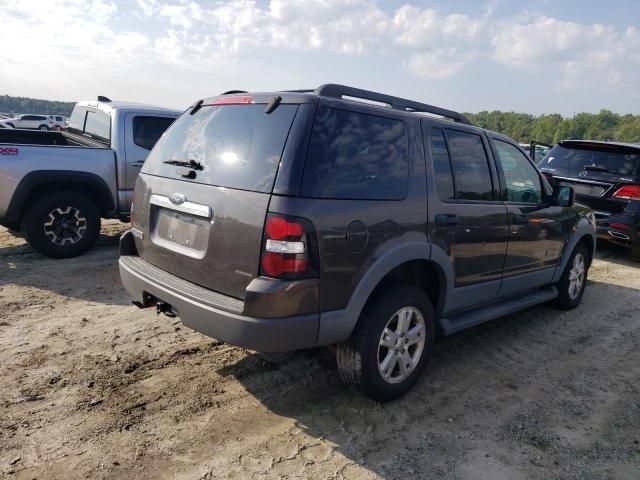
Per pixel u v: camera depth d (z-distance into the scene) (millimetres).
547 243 4750
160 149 3668
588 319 5270
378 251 3059
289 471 2682
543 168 8500
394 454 2875
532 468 2818
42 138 7840
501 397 3582
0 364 3592
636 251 7793
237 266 2859
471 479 2701
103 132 6969
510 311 4406
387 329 3262
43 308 4680
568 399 3604
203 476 2604
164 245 3371
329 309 2873
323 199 2799
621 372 4078
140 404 3203
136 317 4582
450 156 3684
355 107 3113
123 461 2672
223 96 3494
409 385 3477
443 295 3660
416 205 3307
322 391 3506
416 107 3701
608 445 3070
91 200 6453
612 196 7645
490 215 3930
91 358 3764
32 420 2969
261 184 2793
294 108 2926
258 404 3297
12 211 5832
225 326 2797
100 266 6035
